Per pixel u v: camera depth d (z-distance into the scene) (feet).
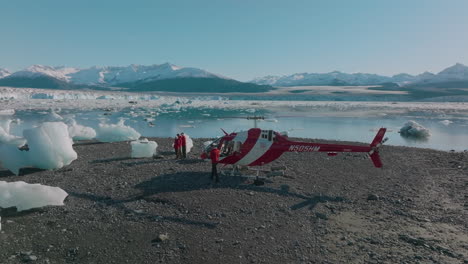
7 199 26.81
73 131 68.80
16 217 25.88
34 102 295.28
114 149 58.18
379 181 39.17
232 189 33.73
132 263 19.53
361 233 24.14
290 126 130.31
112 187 33.78
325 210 28.94
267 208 28.84
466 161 50.83
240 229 24.48
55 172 40.34
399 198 32.48
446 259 20.13
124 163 45.70
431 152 60.23
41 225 24.47
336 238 23.31
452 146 81.00
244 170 41.75
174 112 217.36
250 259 20.24
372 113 210.38
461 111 232.12
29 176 38.40
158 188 33.45
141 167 43.04
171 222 25.40
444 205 30.37
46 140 41.73
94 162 46.60
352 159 51.62
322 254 20.99
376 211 28.78
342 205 30.32
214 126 130.00
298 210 28.68
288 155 53.78
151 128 120.57
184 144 49.67
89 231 23.62
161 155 51.72
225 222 25.61
